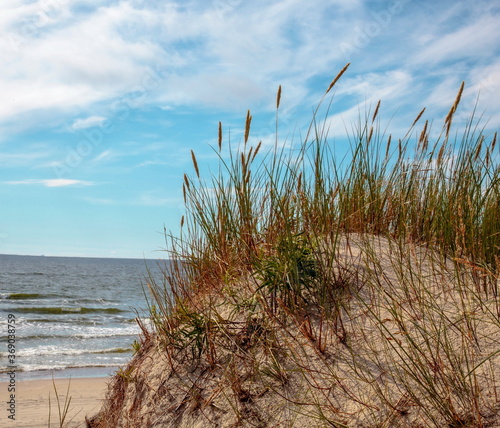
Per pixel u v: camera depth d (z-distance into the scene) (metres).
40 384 8.44
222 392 2.67
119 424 3.32
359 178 3.96
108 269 67.56
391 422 2.04
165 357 3.30
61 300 25.88
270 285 2.99
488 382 2.07
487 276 2.88
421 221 3.83
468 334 2.38
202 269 3.83
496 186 3.33
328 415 2.21
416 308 2.70
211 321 3.10
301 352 2.64
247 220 3.54
